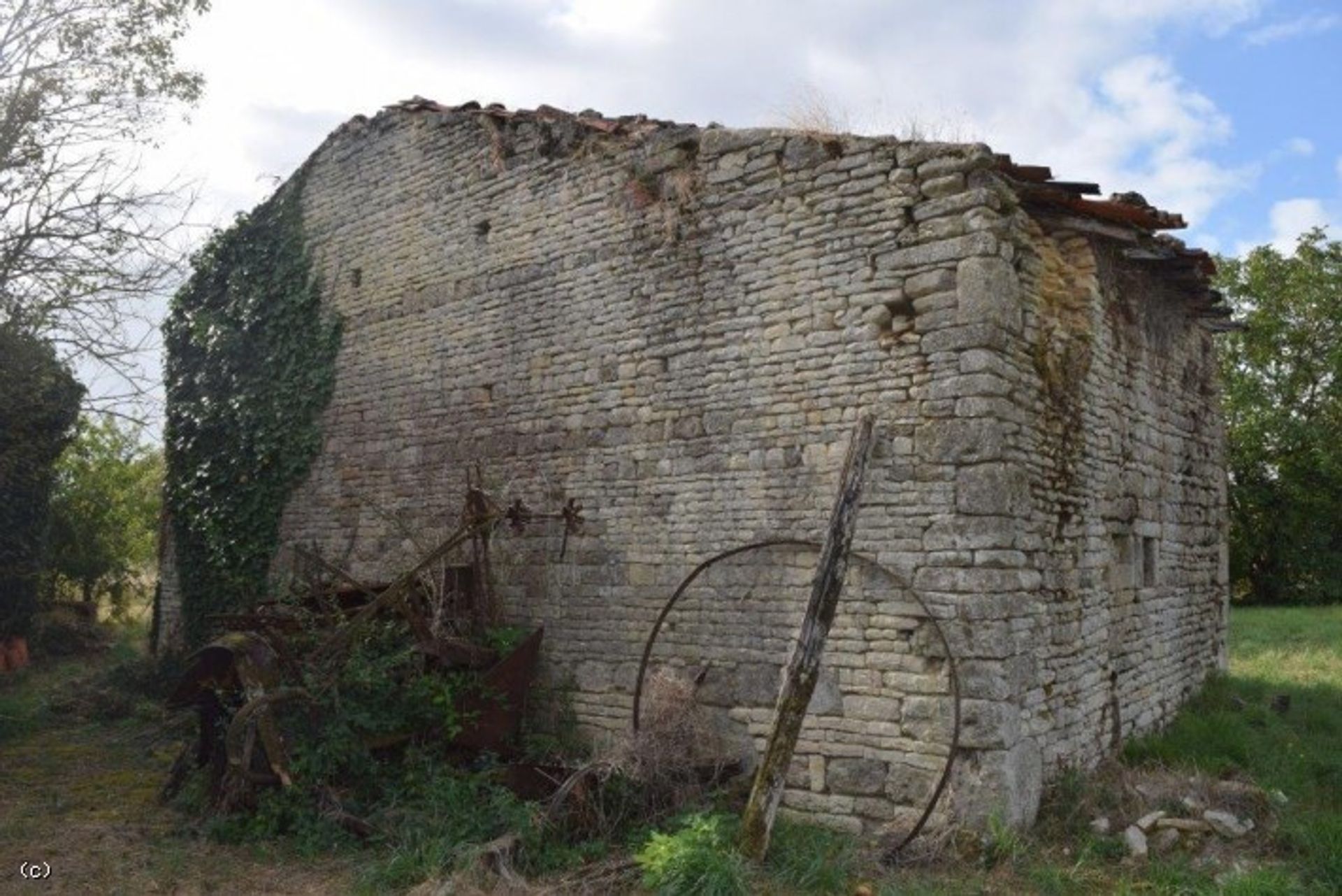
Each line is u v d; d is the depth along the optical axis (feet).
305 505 42.32
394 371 39.42
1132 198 29.43
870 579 25.39
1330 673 45.70
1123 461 31.17
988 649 23.62
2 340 32.96
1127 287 32.07
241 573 44.39
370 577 38.70
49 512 59.57
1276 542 98.07
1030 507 25.21
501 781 26.09
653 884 20.52
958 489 24.32
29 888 21.50
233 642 26.94
